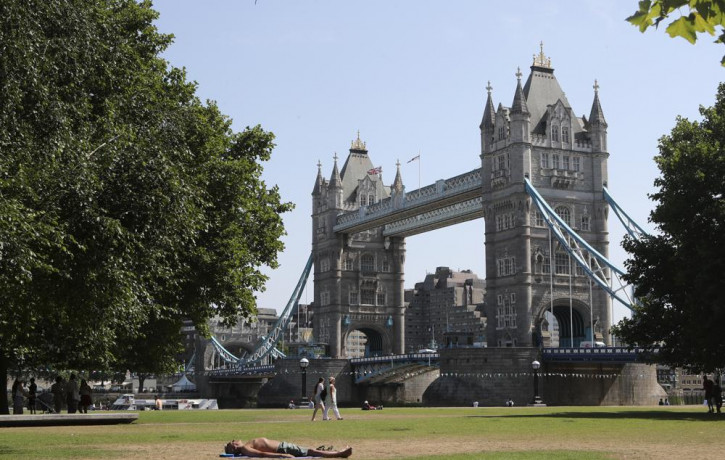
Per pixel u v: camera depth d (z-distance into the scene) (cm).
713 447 2778
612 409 7469
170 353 6266
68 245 3212
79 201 3172
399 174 19212
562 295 13338
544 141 13638
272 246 6078
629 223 13338
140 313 3947
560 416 5500
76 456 2455
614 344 13600
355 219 17800
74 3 3419
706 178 5722
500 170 13688
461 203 15725
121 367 6203
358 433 3609
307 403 9525
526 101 13938
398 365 15438
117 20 4688
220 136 6006
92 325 3578
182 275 5144
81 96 3581
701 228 5675
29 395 6062
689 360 6078
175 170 3675
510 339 13288
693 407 8231
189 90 5822
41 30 3166
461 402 12338
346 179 19300
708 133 6256
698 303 5588
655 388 12812
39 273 3312
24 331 3919
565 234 13412
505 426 4128
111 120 3762
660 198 6097
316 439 3234
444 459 2281
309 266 19275
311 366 16862
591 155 13888
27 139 3105
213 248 5394
